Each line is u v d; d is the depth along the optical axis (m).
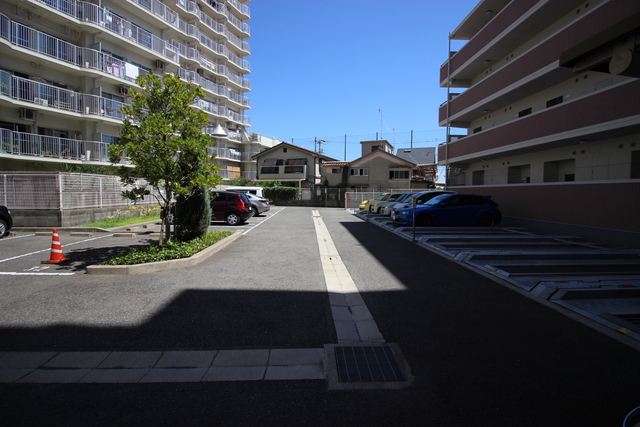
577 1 12.41
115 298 5.27
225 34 39.81
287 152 44.47
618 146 11.21
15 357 3.55
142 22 25.77
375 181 40.28
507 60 17.38
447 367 3.36
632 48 4.13
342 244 10.59
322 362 3.47
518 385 3.04
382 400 2.83
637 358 3.51
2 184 12.87
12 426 2.51
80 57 20.28
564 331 4.18
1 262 7.70
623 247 9.53
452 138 21.56
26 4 17.81
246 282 6.20
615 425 2.52
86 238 11.34
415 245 10.41
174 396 2.89
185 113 7.83
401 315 4.71
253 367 3.38
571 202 11.57
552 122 12.20
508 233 12.23
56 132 20.33
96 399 2.85
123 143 7.50
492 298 5.42
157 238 11.36
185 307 4.92
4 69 17.61
